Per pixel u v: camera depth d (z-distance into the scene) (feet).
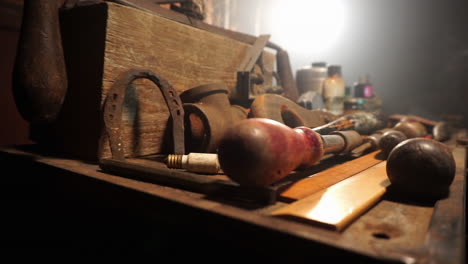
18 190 4.19
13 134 6.85
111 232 3.13
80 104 4.33
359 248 1.74
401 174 2.96
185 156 3.68
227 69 6.14
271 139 2.50
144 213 2.76
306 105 7.05
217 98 4.92
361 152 5.46
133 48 4.41
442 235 1.99
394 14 19.34
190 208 2.43
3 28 6.54
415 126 6.43
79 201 3.39
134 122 4.48
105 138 4.07
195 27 5.71
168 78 4.93
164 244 2.75
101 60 4.10
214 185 2.76
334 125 5.20
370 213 2.56
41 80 3.61
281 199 2.83
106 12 4.07
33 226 3.93
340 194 2.78
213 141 4.41
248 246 2.12
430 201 2.94
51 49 3.75
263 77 6.84
